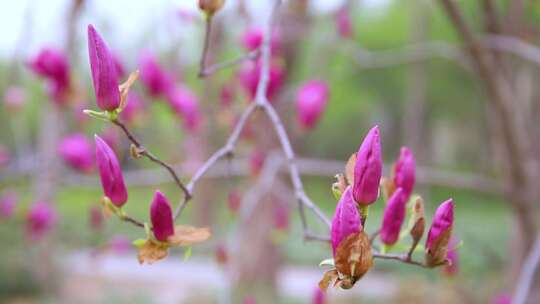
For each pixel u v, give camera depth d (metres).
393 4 15.72
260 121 3.62
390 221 1.37
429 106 16.52
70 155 3.56
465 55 3.39
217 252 2.84
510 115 3.06
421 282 7.81
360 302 7.52
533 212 3.26
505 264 5.67
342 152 20.52
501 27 3.16
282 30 4.16
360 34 15.83
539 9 3.95
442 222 1.23
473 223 12.07
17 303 9.16
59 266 9.83
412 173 1.50
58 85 3.11
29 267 9.47
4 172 4.32
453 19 2.77
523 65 4.52
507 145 3.13
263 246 5.36
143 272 11.06
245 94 2.86
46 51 3.07
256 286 5.46
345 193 1.08
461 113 16.70
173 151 4.50
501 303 3.38
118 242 3.96
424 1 4.97
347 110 18.97
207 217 7.83
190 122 3.38
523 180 3.21
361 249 1.07
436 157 18.08
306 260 11.47
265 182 2.96
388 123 18.02
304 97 2.91
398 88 16.42
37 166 4.33
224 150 1.67
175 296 9.15
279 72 2.61
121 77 3.00
